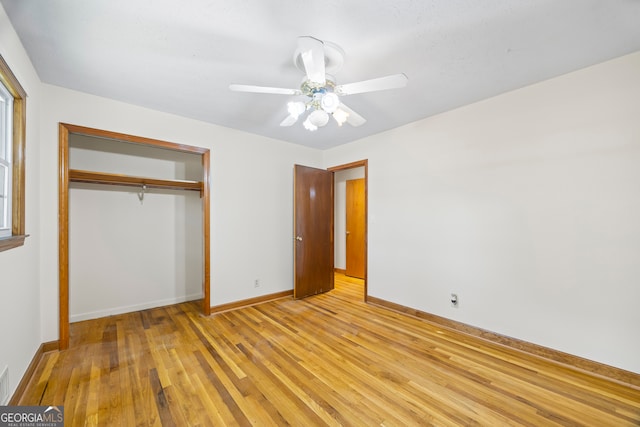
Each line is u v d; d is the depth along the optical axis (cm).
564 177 212
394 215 336
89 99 243
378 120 309
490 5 142
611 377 191
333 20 151
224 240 331
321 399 169
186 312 327
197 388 179
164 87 231
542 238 223
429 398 170
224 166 330
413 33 163
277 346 238
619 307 189
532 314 227
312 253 404
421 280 307
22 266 177
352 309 339
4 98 166
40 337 217
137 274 334
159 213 351
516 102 236
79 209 299
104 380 187
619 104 189
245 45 175
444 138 286
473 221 263
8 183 169
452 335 263
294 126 329
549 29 161
